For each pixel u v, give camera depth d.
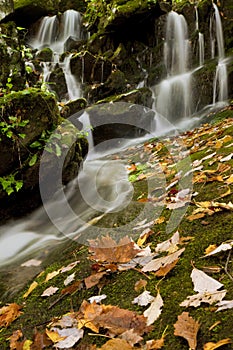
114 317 1.46
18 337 1.65
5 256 2.92
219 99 7.91
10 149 3.38
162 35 8.50
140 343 1.29
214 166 2.97
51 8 9.20
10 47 4.81
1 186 3.40
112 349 1.27
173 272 1.63
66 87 7.66
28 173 3.48
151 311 1.42
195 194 2.48
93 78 7.93
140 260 1.87
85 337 1.46
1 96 3.71
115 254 1.98
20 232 3.31
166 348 1.22
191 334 1.22
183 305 1.38
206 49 8.62
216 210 2.05
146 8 7.80
